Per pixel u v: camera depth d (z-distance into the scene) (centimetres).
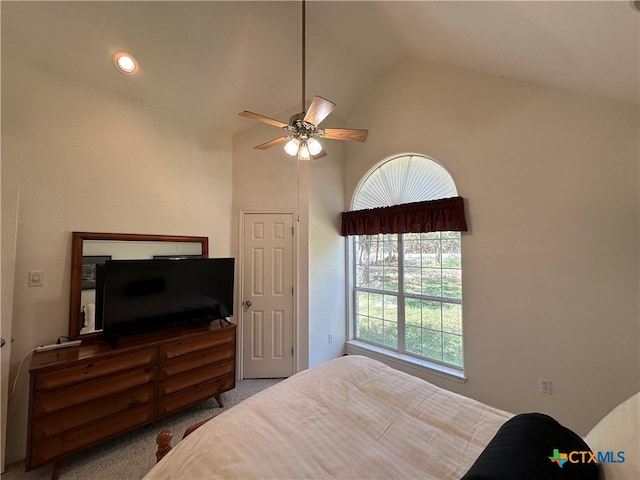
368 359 208
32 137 211
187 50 239
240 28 239
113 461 198
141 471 190
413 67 309
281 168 337
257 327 328
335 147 367
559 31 158
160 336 238
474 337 260
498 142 248
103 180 244
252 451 114
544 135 224
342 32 272
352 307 377
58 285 220
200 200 307
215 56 252
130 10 203
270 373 327
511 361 239
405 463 111
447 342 290
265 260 331
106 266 218
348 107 366
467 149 267
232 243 330
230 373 269
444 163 283
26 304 207
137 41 221
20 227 205
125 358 209
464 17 192
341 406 148
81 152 233
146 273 238
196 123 306
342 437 125
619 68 162
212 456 112
